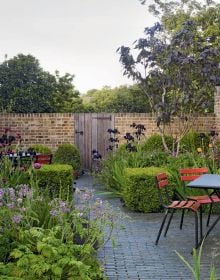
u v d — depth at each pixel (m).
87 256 4.97
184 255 6.25
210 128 15.60
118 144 15.48
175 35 12.35
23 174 7.81
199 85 12.55
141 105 21.17
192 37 12.32
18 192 5.66
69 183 8.80
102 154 15.71
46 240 4.71
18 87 19.25
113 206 9.54
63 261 4.53
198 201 7.08
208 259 6.07
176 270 5.65
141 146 13.06
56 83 20.48
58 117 15.59
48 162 10.68
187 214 8.77
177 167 9.66
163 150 13.38
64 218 5.25
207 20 19.91
